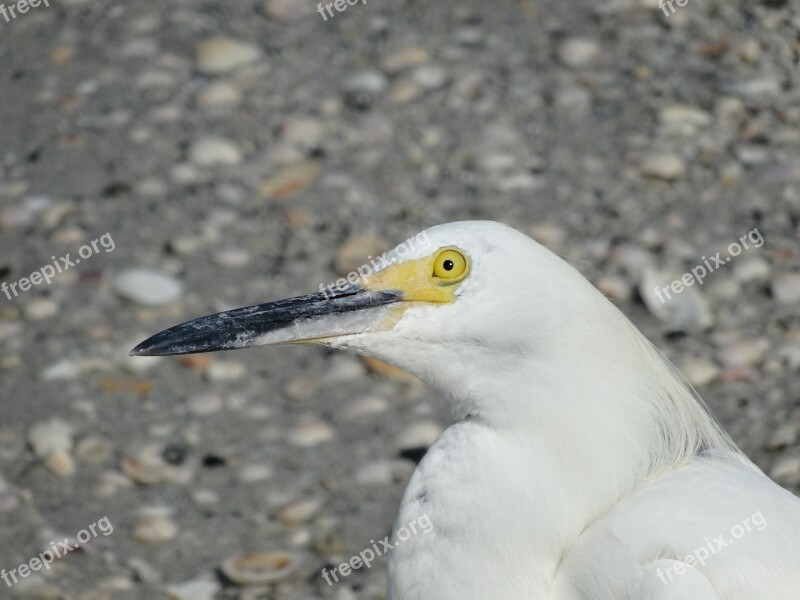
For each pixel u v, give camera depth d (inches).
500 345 219.0
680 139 468.4
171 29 536.7
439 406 384.2
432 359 227.3
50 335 412.8
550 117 484.7
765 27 514.0
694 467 226.7
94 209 458.0
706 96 485.7
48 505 355.6
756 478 225.6
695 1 528.4
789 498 222.2
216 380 398.9
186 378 400.2
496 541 217.9
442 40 524.1
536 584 220.1
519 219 441.1
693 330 395.2
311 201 457.1
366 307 231.5
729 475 223.3
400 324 228.4
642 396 221.3
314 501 353.4
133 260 437.4
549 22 529.7
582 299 217.8
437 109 491.8
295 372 402.3
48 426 378.6
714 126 473.4
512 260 218.2
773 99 482.9
